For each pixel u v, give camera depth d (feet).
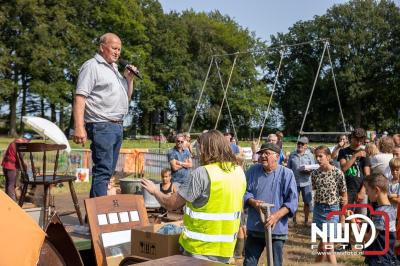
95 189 16.51
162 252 14.38
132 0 177.37
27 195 19.85
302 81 225.15
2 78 152.66
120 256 15.53
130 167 52.90
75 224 18.13
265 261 25.02
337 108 224.33
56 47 153.89
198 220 12.78
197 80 206.28
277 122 238.27
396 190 22.54
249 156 46.24
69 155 48.24
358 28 213.66
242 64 219.41
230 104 213.05
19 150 17.72
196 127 217.97
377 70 213.66
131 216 16.39
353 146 27.63
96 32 166.61
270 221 17.46
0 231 9.04
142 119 209.46
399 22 211.41
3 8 143.84
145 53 182.19
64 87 158.51
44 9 150.51
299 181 34.09
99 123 16.43
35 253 9.38
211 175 12.71
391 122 222.28
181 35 203.92
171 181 29.17
